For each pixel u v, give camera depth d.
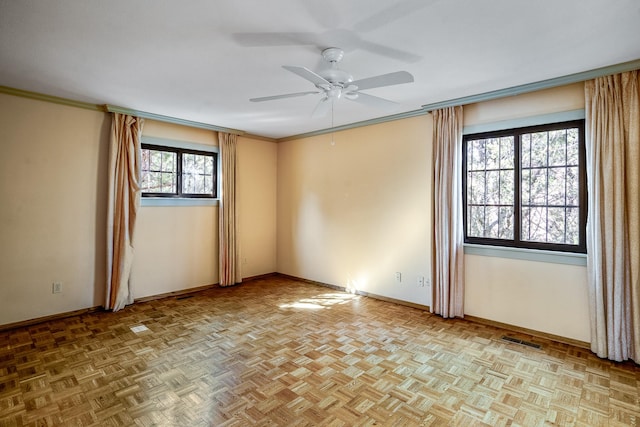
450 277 3.76
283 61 2.65
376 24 2.10
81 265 3.88
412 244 4.18
